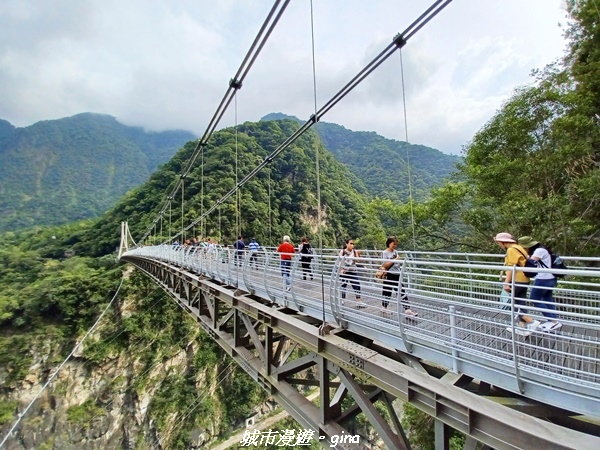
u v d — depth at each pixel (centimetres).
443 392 314
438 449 324
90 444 2942
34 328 3425
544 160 1049
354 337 488
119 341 3497
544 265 402
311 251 873
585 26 1049
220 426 3138
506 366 309
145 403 3195
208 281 1054
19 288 4159
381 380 380
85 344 3409
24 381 3094
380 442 2689
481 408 286
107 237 5488
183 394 3250
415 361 392
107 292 3809
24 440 2816
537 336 349
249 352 761
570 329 429
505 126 1180
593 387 256
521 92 1180
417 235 1523
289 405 576
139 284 3875
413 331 396
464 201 1405
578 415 290
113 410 3134
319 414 507
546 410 300
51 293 3541
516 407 297
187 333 3584
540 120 1121
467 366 339
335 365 466
